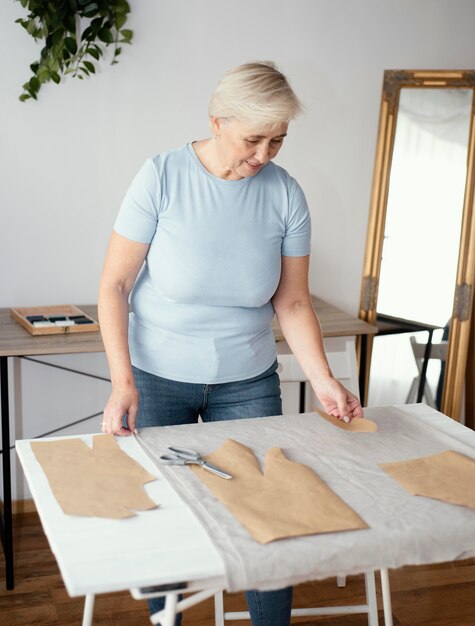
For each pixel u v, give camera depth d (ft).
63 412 10.35
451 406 11.18
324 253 10.93
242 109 5.39
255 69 5.49
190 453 5.28
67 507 4.53
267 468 5.09
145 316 6.36
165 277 6.15
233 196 6.09
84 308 9.89
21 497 10.27
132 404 5.76
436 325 11.00
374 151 10.82
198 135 10.11
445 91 10.51
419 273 10.88
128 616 8.09
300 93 10.41
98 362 10.34
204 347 6.31
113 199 9.96
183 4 9.70
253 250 6.18
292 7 10.12
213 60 9.96
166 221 6.08
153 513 4.51
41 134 9.53
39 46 9.28
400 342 11.02
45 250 9.86
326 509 4.56
